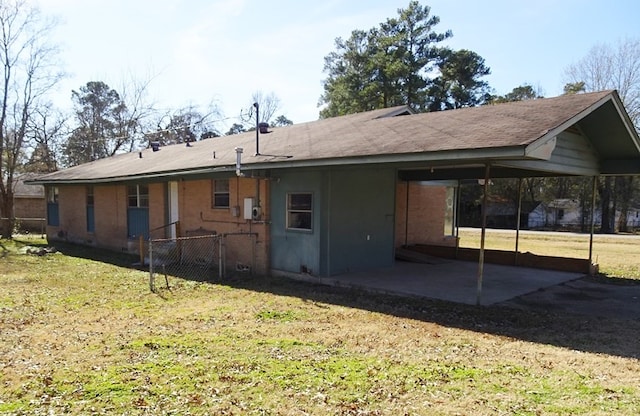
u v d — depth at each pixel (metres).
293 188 9.80
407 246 14.31
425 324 6.21
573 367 4.52
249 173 9.88
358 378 4.20
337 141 9.27
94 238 16.64
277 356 4.85
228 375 4.29
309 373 4.34
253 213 10.35
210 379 4.19
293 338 5.55
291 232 9.88
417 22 31.62
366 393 3.87
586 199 38.53
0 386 4.05
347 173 9.91
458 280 9.46
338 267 9.77
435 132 7.52
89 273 10.70
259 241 10.38
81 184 16.92
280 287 8.92
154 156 16.91
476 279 9.59
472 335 5.69
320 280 9.34
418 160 6.60
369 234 10.55
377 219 10.77
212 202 11.65
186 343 5.33
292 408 3.59
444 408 3.58
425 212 15.38
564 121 6.29
